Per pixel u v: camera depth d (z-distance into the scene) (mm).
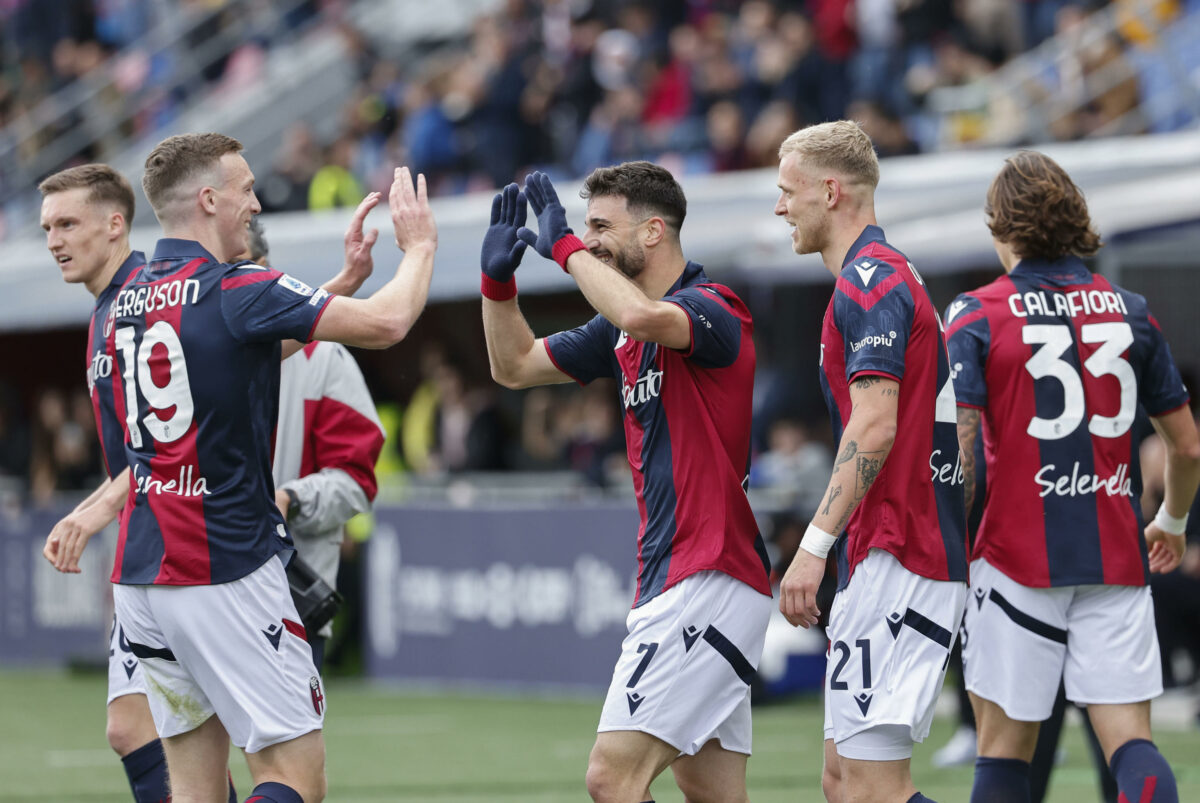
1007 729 16344
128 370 14984
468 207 44188
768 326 42406
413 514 39781
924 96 45938
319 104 65125
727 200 39688
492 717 33531
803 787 24766
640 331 14602
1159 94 42562
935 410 14695
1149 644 16250
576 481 39250
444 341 50438
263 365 14945
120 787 25672
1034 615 16188
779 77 47031
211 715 15453
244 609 14758
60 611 45188
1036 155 16844
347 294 16297
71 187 17094
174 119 64875
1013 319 16422
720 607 14984
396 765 27391
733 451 15273
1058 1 47531
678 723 14938
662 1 53031
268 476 15133
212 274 14875
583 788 25094
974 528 19000
